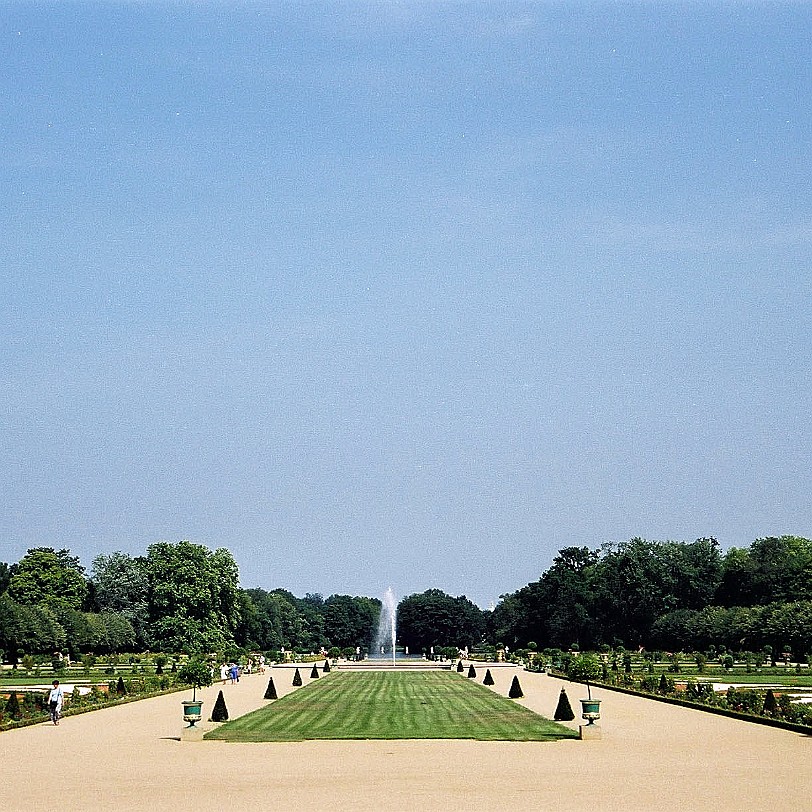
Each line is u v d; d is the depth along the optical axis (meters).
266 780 39.44
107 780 39.75
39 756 47.16
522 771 41.53
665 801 34.41
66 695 77.56
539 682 108.75
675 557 196.88
